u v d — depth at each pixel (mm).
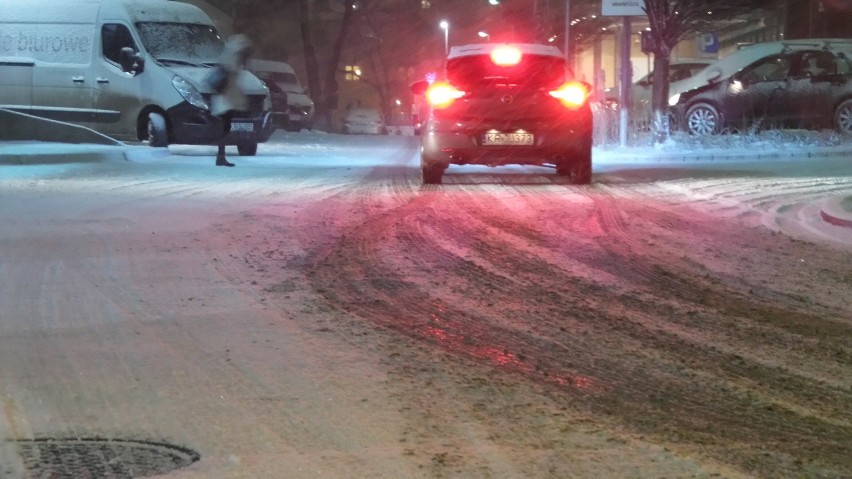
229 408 5641
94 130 20844
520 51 14844
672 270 9484
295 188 15117
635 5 24438
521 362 6629
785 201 14180
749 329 7555
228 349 6746
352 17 53875
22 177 15867
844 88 24016
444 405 5754
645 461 4969
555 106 14734
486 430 5371
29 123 20656
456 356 6719
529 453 5051
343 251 10039
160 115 20188
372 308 7914
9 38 21219
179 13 21422
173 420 5453
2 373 6176
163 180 15961
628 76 24688
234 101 18719
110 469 4805
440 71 15141
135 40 20547
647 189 15398
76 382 6039
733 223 12156
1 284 8391
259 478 4703
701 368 6598
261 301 8039
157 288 8375
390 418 5520
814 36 36000
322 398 5824
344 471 4789
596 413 5703
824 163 20625
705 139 23953
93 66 20766
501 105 14680
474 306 8055
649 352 6922
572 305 8141
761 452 5152
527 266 9531
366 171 18469
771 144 23156
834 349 7090
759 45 25297
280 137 33188
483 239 10805
